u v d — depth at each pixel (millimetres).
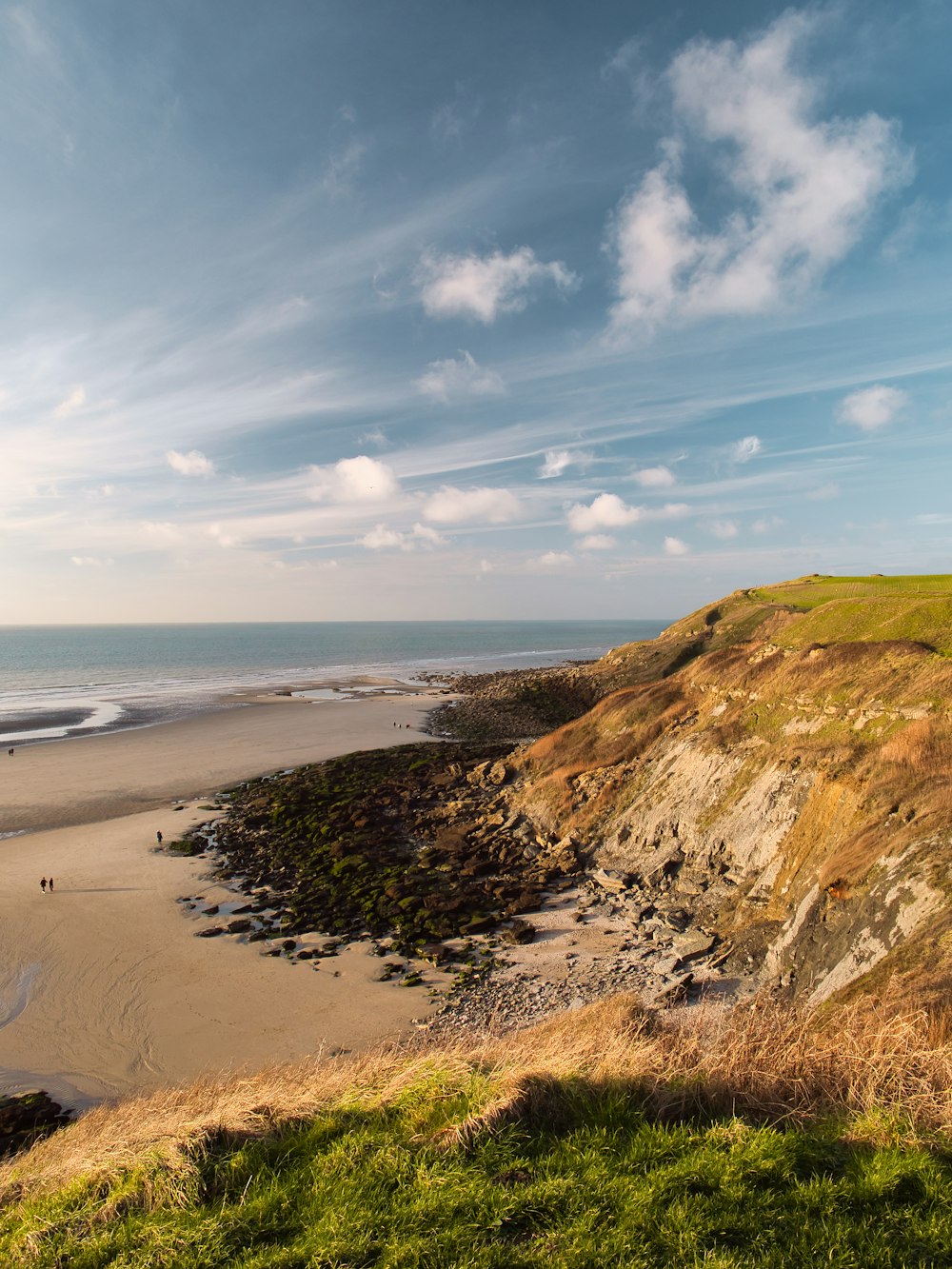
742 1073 7789
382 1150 6918
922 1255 5125
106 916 29016
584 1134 6840
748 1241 5297
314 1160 7012
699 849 28375
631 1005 12664
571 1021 12930
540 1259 5238
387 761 55156
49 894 31344
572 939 25359
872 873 19188
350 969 24297
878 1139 6512
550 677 88312
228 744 65812
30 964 25062
